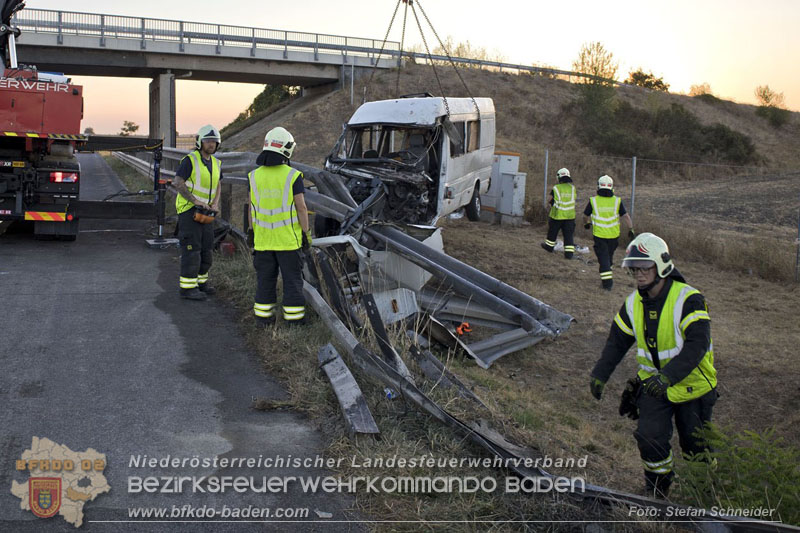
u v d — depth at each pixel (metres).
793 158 36.06
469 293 6.72
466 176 12.53
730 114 45.38
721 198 21.39
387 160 10.30
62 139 9.13
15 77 10.51
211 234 6.98
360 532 3.02
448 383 4.84
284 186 5.59
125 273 7.95
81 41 34.28
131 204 10.12
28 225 10.86
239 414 4.23
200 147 6.75
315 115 36.47
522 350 7.31
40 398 4.25
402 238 7.63
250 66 38.84
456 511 3.19
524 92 39.81
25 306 6.28
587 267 10.96
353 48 40.91
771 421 5.73
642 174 28.22
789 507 3.09
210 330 5.89
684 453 3.70
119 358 5.08
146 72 39.25
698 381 3.54
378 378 4.45
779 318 8.39
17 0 10.55
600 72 35.94
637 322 3.61
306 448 3.82
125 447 3.69
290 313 5.75
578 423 5.43
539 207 15.11
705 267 11.23
